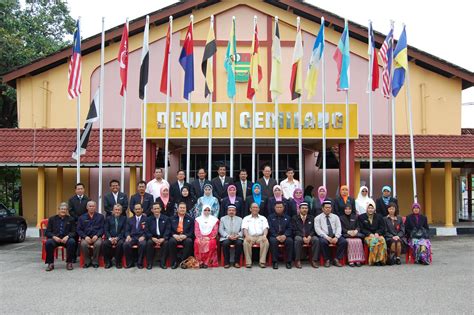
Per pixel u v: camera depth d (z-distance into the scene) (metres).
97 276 9.52
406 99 18.77
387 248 10.86
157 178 11.90
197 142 15.41
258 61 12.80
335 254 10.85
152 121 13.11
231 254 11.94
